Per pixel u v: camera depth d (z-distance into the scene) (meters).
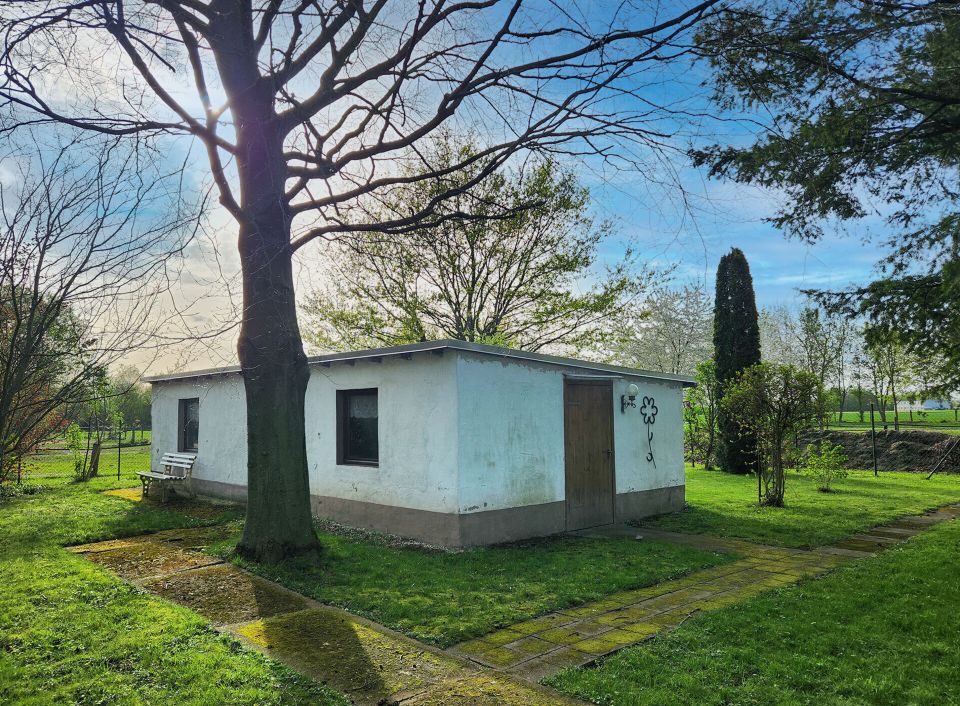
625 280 18.70
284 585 6.62
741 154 7.35
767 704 3.84
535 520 9.53
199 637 4.98
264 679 4.20
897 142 7.05
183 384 14.68
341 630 5.25
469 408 8.65
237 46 6.59
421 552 8.23
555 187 17.39
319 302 18.77
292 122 7.39
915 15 5.57
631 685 4.11
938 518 11.31
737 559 8.03
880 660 4.50
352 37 6.62
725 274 21.23
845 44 5.64
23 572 6.95
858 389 32.59
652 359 27.62
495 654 4.72
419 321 18.27
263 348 7.14
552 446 9.98
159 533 9.64
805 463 18.81
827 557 8.13
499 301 18.84
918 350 8.95
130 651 4.67
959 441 19.97
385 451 9.55
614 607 5.91
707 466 21.91
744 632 5.09
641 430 11.95
